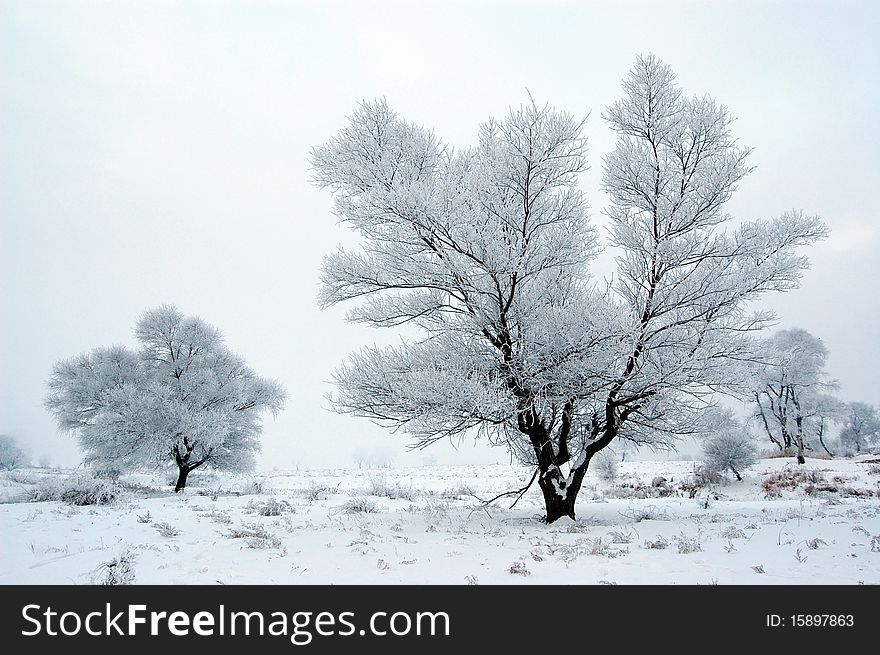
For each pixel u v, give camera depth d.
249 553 7.37
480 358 11.29
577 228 11.21
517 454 13.29
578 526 9.96
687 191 11.08
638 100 11.88
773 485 21.44
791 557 6.70
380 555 7.31
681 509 13.41
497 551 7.54
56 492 14.88
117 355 24.38
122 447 20.92
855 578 5.75
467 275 10.34
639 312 11.21
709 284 10.65
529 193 10.50
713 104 11.35
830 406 37.28
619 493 20.89
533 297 11.43
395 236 10.30
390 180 10.98
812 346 35.84
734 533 8.34
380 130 11.72
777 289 10.60
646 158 11.54
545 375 10.72
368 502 15.16
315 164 11.61
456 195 9.90
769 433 37.62
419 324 11.66
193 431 20.98
